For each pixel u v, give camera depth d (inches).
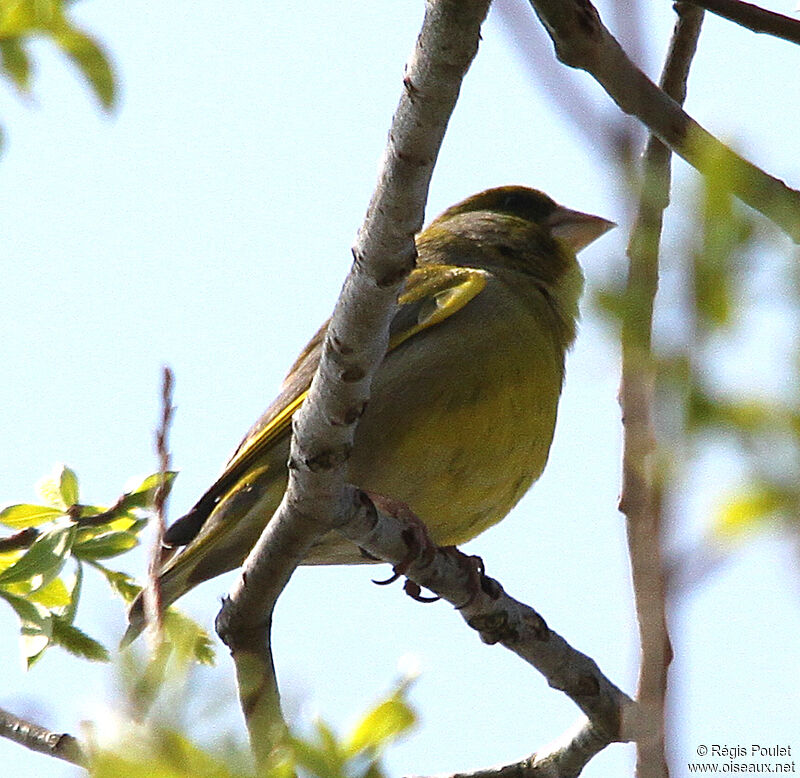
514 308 409.1
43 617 331.3
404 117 247.4
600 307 166.2
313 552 394.9
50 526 355.6
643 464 160.6
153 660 184.5
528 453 400.5
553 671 351.3
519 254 456.1
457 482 390.9
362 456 385.7
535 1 260.4
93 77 291.0
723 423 154.0
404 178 253.4
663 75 334.0
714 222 158.2
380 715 198.4
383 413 386.6
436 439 386.6
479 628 348.8
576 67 266.1
